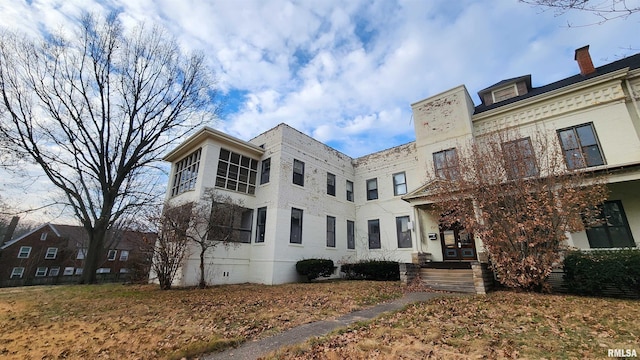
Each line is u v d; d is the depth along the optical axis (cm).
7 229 3244
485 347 376
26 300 835
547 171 839
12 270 2955
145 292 991
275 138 1545
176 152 1584
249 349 400
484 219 841
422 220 1362
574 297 705
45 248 3209
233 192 1416
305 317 584
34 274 3052
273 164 1495
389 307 675
